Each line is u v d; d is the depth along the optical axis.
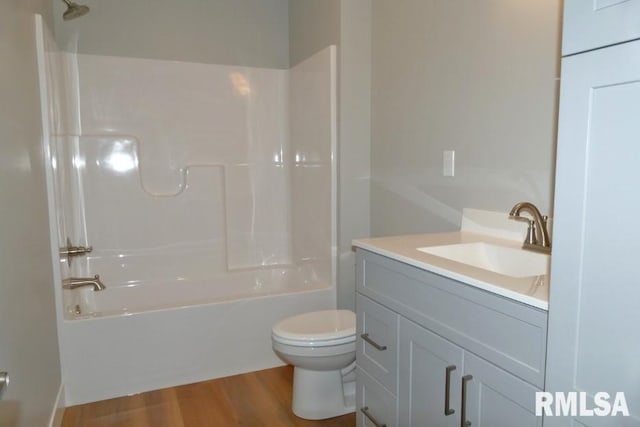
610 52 0.80
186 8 3.12
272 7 3.34
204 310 2.49
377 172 2.61
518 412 1.06
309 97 2.98
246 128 3.33
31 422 1.56
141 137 3.06
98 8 2.91
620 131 0.80
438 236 1.82
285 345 2.01
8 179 1.46
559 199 0.92
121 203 3.02
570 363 0.92
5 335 1.30
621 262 0.81
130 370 2.36
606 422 0.86
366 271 1.68
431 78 2.13
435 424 1.34
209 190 3.24
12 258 1.44
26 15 1.90
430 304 1.34
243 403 2.27
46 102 2.15
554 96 1.54
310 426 2.07
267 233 3.45
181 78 3.14
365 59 2.62
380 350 1.61
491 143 1.81
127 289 3.00
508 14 1.70
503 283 1.11
